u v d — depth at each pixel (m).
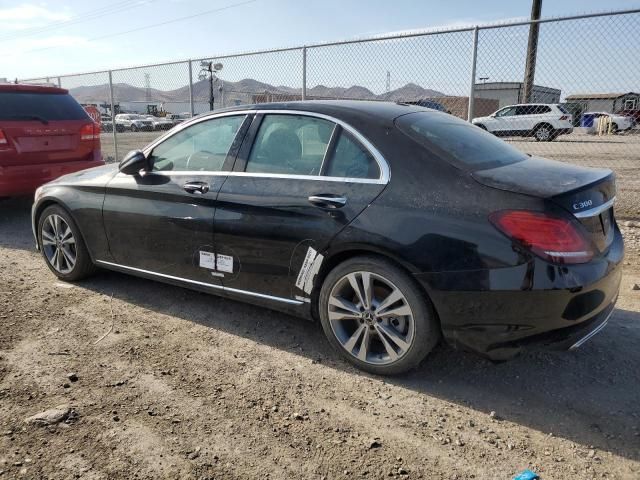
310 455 2.42
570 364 3.26
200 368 3.20
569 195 2.63
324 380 3.07
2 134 6.27
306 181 3.22
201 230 3.61
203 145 3.81
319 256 3.11
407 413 2.76
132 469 2.31
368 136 3.11
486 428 2.64
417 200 2.83
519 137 8.63
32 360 3.26
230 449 2.45
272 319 3.92
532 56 6.40
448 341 2.84
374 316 3.02
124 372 3.13
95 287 4.55
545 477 2.29
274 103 3.62
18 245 6.02
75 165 7.00
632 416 2.73
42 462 2.34
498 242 2.60
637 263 5.20
